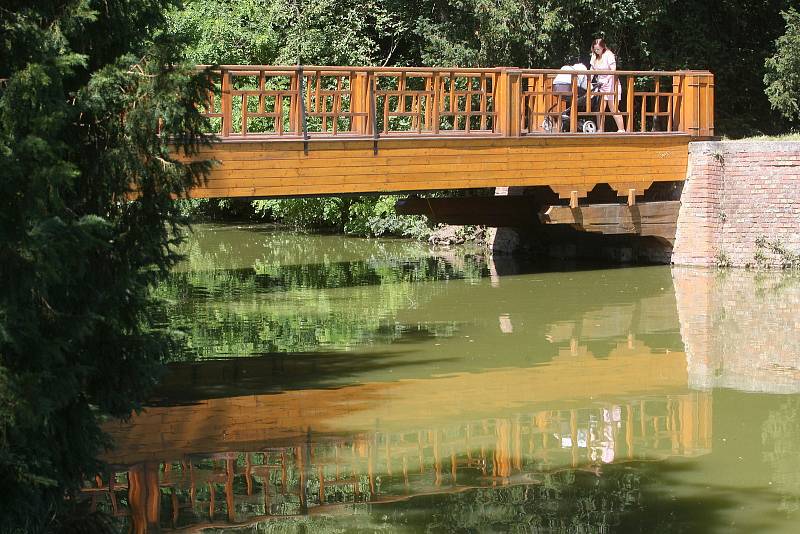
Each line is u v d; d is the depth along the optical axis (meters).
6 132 6.88
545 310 18.17
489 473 10.03
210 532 8.51
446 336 16.11
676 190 22.94
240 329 16.64
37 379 6.65
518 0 29.31
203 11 32.50
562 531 8.57
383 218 30.66
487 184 20.14
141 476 9.83
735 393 12.85
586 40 31.12
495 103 20.39
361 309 18.44
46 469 7.33
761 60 32.03
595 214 21.77
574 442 11.01
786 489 9.58
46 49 7.42
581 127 24.78
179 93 8.09
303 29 31.86
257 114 17.92
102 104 7.83
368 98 18.86
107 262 8.27
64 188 7.66
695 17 31.11
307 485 9.66
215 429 11.32
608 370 14.00
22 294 6.79
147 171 8.33
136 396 8.58
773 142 22.09
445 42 30.62
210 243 29.33
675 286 20.41
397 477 9.91
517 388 13.12
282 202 33.03
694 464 10.25
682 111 22.61
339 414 11.94
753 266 22.36
